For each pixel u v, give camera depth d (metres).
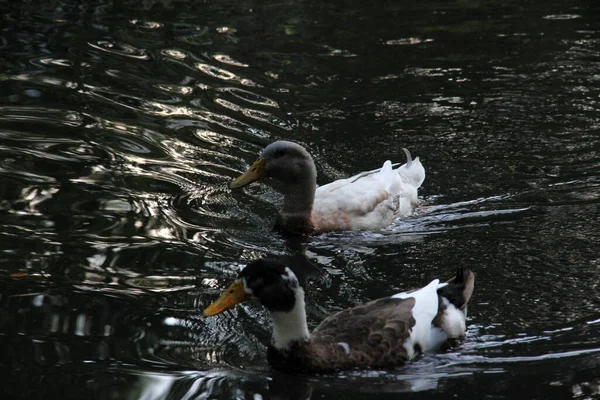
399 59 20.20
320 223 13.23
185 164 15.00
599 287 11.10
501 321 10.30
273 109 17.38
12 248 11.74
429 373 9.26
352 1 24.47
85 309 10.28
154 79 18.45
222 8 23.44
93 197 13.53
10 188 13.60
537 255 12.06
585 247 12.27
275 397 8.70
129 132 16.03
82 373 8.95
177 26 21.78
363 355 9.35
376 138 16.34
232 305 9.35
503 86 18.75
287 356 9.21
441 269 11.79
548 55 20.48
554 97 18.20
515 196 14.18
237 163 15.16
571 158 15.55
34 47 19.80
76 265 11.38
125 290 10.80
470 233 12.96
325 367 9.21
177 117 16.77
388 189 13.95
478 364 9.43
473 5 24.27
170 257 11.81
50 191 13.62
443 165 15.38
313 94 18.19
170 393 8.68
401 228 13.46
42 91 17.53
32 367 9.02
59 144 15.36
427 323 9.74
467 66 19.84
